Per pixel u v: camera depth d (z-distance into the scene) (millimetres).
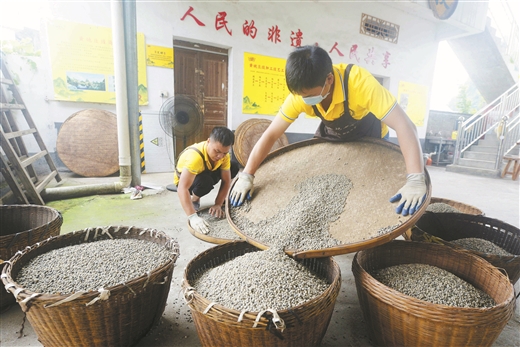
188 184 2211
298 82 1350
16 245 1492
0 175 3488
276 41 5883
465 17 7457
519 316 1646
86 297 1045
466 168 7141
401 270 1532
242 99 5785
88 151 4680
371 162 1826
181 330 1455
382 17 7047
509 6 8695
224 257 1584
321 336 1214
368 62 7180
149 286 1208
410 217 1347
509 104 8047
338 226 1508
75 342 1147
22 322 1467
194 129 4410
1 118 3354
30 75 4355
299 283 1239
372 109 1557
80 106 4727
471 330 1034
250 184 1918
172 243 1529
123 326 1191
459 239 2055
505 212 3744
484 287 1435
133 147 4070
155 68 4945
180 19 4996
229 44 5465
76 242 1640
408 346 1186
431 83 8492
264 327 979
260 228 1628
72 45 4457
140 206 3367
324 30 6371
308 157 2086
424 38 7988
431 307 1056
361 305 1386
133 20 3855
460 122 7480
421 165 1453
